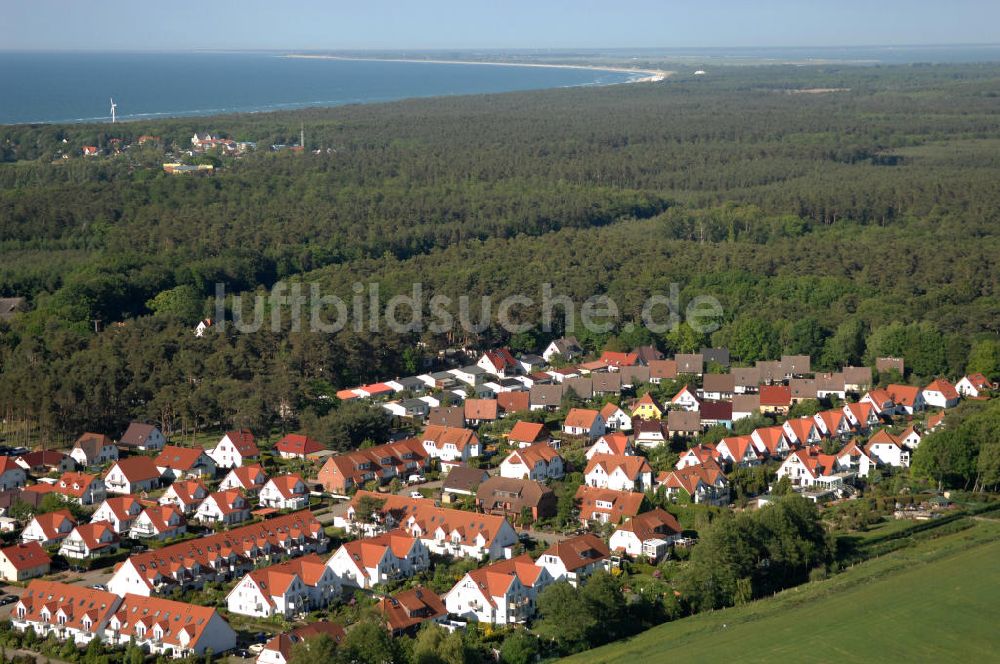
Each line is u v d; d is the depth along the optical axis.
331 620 148.75
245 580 153.25
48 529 176.38
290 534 172.50
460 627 147.75
